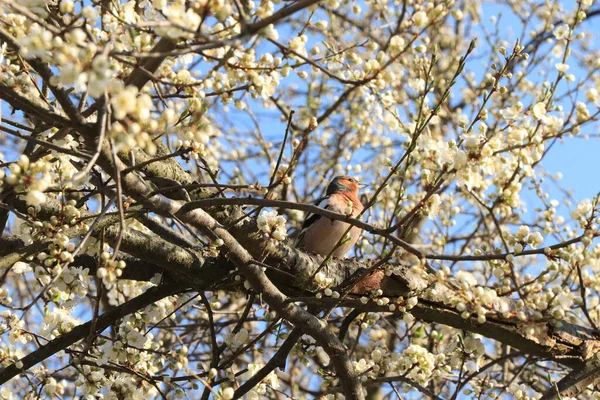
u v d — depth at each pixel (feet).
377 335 30.04
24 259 20.56
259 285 21.11
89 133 17.13
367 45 18.93
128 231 21.50
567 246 19.04
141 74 17.19
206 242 23.54
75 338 21.91
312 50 18.40
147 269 23.00
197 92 17.61
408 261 27.07
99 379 21.26
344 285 22.29
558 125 18.83
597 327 23.88
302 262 22.21
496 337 23.67
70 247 17.17
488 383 23.98
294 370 38.11
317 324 21.67
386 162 20.77
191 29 14.67
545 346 23.98
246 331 22.15
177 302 25.04
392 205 34.78
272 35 16.30
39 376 22.34
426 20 17.35
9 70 18.86
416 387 22.56
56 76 13.74
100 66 13.30
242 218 20.17
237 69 17.81
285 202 17.87
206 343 33.01
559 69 20.61
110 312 22.41
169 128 16.94
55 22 16.89
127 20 16.97
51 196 21.22
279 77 18.17
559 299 18.12
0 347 21.26
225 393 16.80
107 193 19.72
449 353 23.63
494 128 33.47
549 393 24.04
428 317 23.08
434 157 18.65
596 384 26.22
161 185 21.72
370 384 23.93
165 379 20.65
